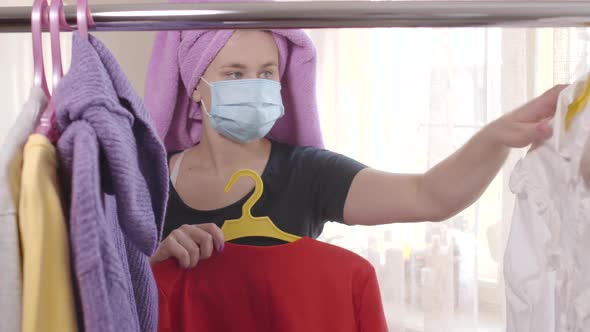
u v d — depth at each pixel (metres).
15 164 0.49
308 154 1.09
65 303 0.47
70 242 0.49
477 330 1.67
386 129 1.75
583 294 0.60
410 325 1.79
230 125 1.05
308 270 0.84
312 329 0.83
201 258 0.85
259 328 0.85
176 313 0.86
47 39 1.46
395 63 1.73
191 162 1.13
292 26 0.59
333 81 1.81
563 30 1.44
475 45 1.60
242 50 1.05
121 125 0.52
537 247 0.65
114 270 0.49
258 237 0.93
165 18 0.58
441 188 0.86
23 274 0.48
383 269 1.80
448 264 1.68
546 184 0.64
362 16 0.58
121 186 0.51
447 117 1.64
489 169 0.79
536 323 0.65
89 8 0.57
